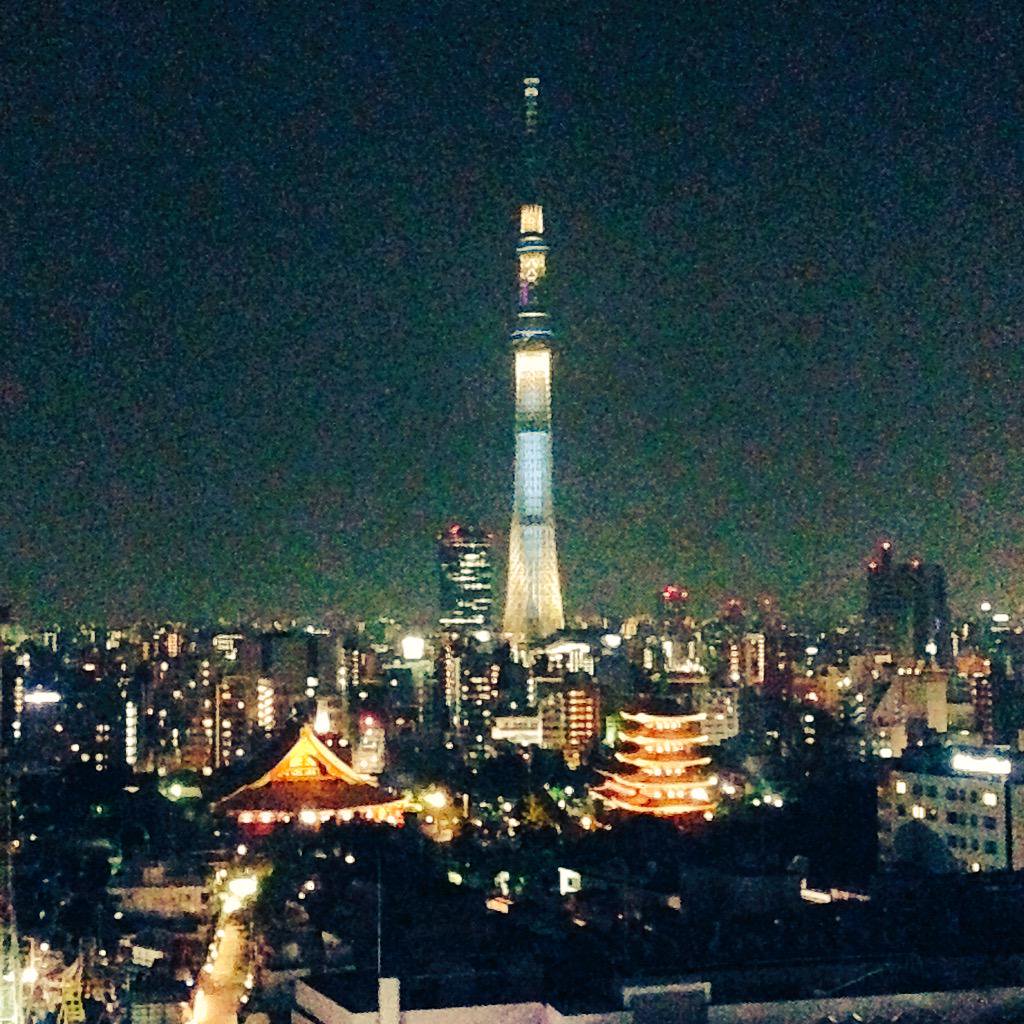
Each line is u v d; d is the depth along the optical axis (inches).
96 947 5708.7
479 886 6417.3
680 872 5295.3
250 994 4783.5
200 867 7062.0
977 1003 3444.9
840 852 6791.3
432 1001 3393.2
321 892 5974.4
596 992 3452.3
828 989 3501.5
